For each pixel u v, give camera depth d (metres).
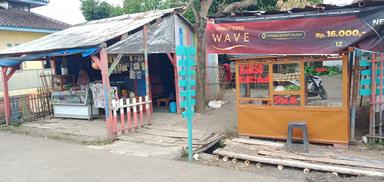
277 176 6.34
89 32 12.22
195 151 7.87
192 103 7.40
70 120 12.62
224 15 8.30
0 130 11.68
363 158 6.80
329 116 7.77
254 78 8.59
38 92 13.69
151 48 11.59
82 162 7.38
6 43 16.44
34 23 17.84
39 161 7.59
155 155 7.74
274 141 8.48
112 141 9.20
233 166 7.02
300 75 8.02
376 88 7.84
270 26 7.86
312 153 7.27
